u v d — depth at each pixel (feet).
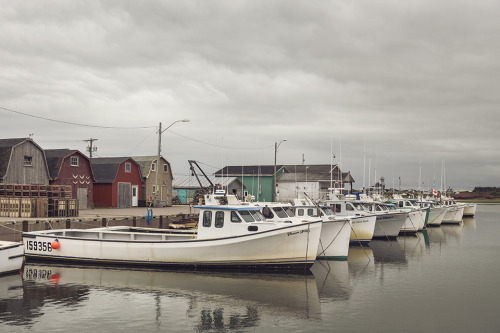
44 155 127.44
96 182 155.22
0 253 61.98
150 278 62.85
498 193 499.51
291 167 234.58
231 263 67.21
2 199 101.45
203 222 69.36
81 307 49.06
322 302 52.01
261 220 70.74
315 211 89.66
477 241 113.70
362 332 42.29
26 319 44.86
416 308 49.96
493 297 54.90
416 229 128.06
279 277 64.59
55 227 88.58
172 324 43.96
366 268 73.36
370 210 112.68
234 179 207.21
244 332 42.09
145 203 167.84
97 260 71.26
